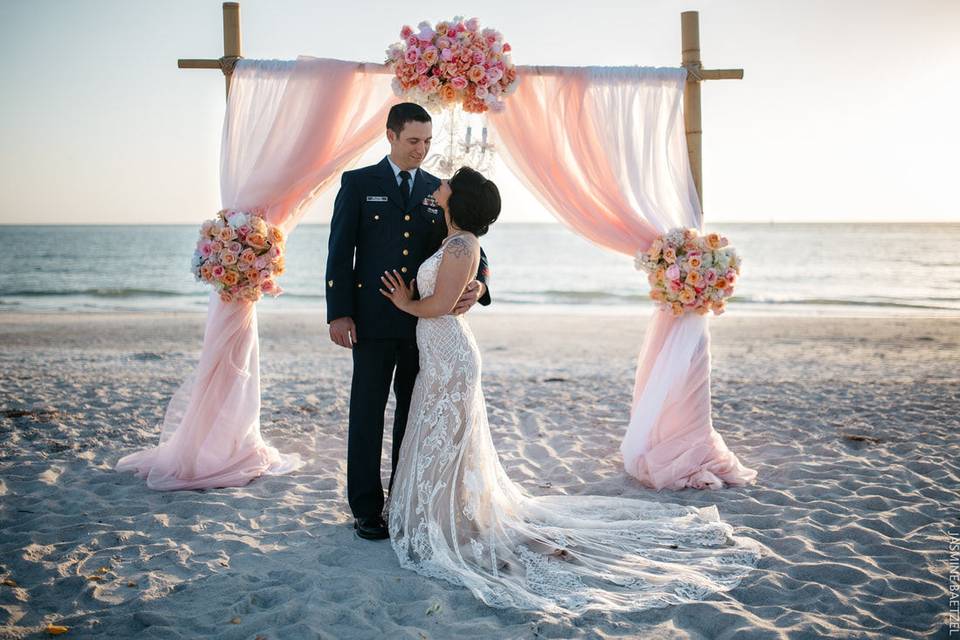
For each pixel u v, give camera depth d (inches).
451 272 128.6
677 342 177.3
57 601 111.3
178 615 105.8
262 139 172.9
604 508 149.7
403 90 161.6
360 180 142.0
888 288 940.6
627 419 244.7
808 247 1615.4
